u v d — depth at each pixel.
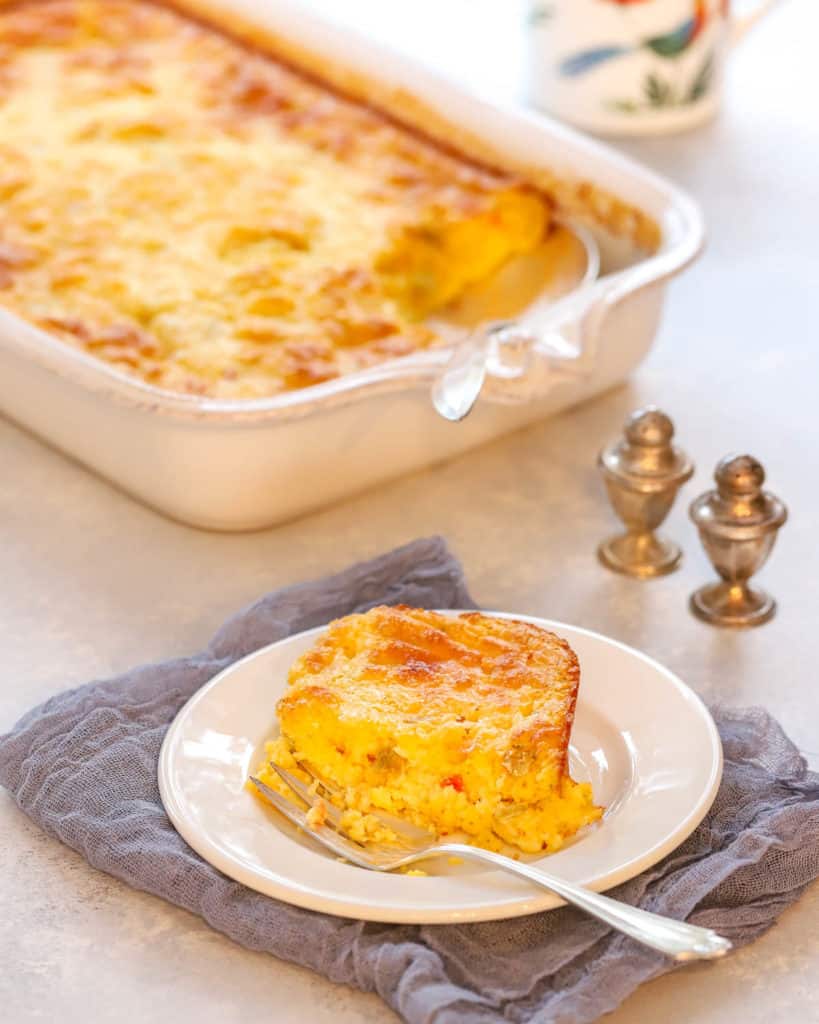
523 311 1.36
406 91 1.49
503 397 1.17
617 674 1.04
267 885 0.95
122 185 1.42
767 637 1.14
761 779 1.02
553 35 1.60
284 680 1.05
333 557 1.19
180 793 0.99
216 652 1.09
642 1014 0.95
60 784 1.02
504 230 1.40
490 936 0.96
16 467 1.26
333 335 1.28
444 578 1.12
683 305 1.42
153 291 1.31
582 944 0.95
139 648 1.13
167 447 1.17
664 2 1.57
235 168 1.45
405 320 1.33
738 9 1.86
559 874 0.95
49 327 1.27
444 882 0.95
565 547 1.20
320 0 1.93
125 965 0.96
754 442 1.28
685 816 0.98
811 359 1.36
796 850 0.98
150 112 1.51
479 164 1.46
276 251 1.36
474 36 1.84
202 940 0.97
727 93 1.72
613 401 1.32
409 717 0.99
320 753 1.00
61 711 1.05
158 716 1.05
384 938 0.95
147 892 0.99
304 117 1.51
